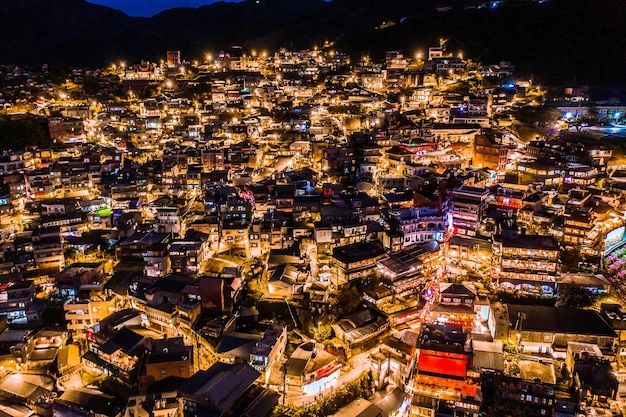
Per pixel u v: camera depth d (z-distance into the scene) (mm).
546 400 76875
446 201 130750
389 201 134625
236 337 91562
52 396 88250
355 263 105438
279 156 178750
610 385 76438
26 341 96125
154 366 85812
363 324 95812
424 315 100750
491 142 167875
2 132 186250
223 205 133250
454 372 81562
